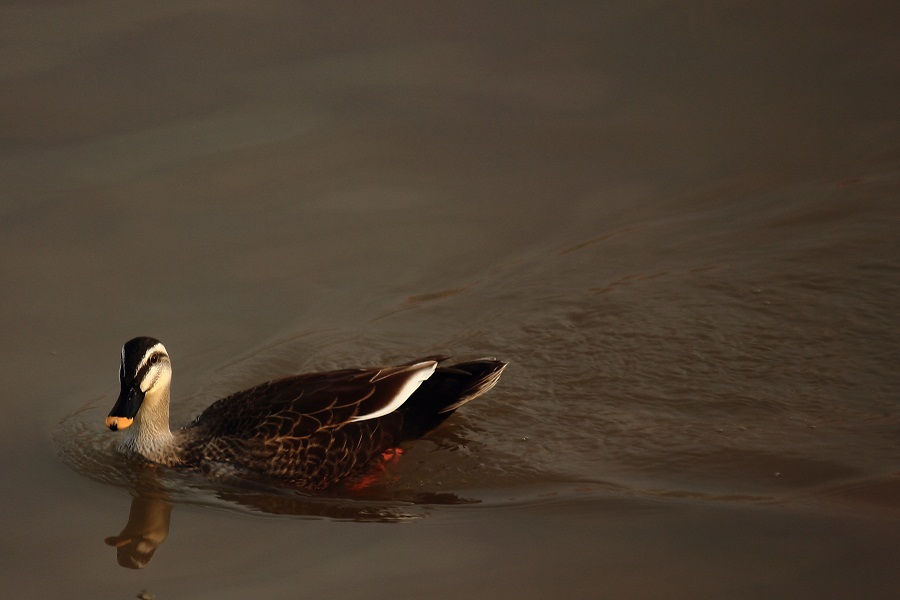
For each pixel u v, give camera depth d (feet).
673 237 51.88
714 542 34.53
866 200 53.01
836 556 33.50
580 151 58.13
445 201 55.06
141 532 36.47
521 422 41.60
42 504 37.70
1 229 51.83
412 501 37.99
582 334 46.01
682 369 43.73
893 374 42.45
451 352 45.24
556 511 36.65
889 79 62.03
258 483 38.96
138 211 53.57
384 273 50.21
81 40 65.57
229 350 45.55
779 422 40.45
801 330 45.29
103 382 43.80
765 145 57.77
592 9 69.46
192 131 59.06
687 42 66.13
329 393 40.11
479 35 67.10
